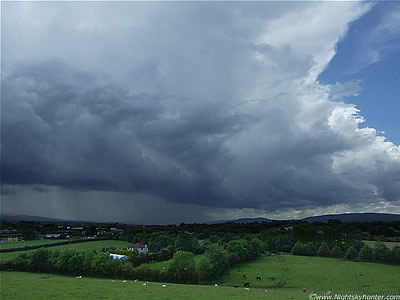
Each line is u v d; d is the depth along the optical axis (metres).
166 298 51.34
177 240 150.50
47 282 70.56
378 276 100.50
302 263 130.38
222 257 103.94
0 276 89.88
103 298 50.00
